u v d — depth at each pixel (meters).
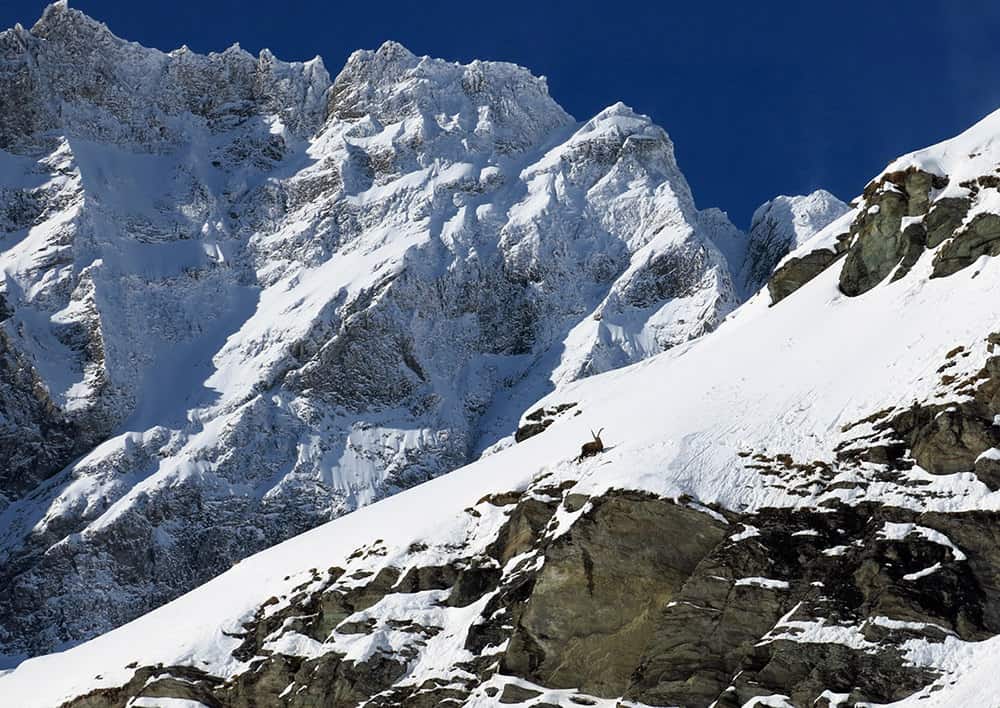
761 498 97.56
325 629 110.50
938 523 91.12
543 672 96.62
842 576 90.31
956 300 108.81
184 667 111.81
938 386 99.25
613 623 96.62
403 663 103.75
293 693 107.06
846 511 94.56
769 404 107.38
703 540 96.44
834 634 87.25
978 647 84.88
